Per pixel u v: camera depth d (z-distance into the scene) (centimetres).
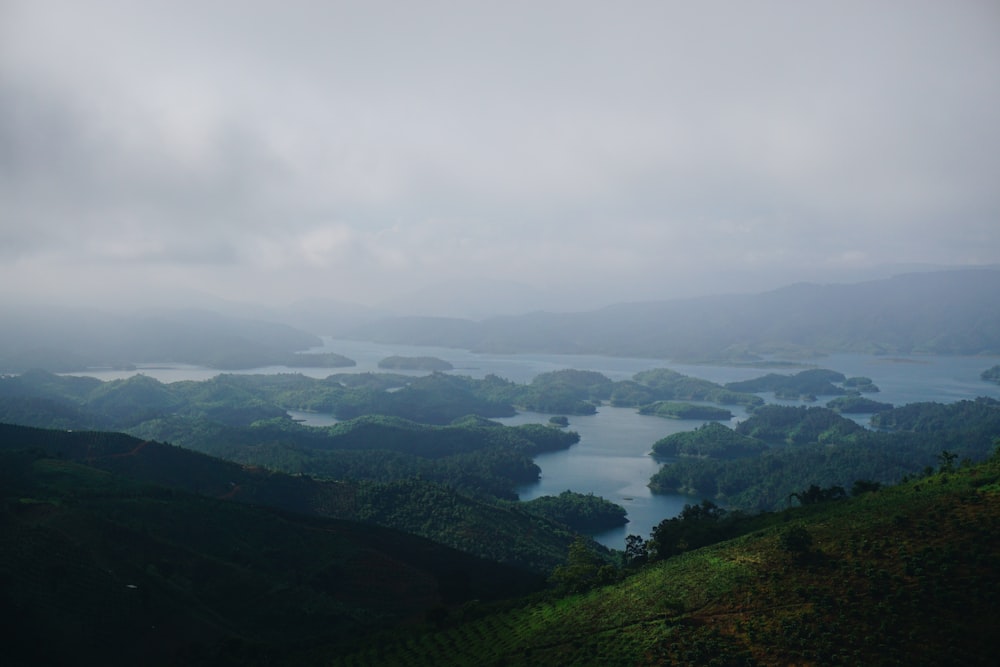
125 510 11812
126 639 8581
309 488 18600
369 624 10438
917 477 9938
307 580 11762
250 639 9325
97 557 9794
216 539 12131
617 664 5925
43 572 8856
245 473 18550
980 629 5256
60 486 12662
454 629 8575
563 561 16100
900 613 5600
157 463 17650
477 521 17362
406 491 18975
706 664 5550
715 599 6588
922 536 6662
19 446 17250
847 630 5528
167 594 9719
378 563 12862
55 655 7825
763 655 5497
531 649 6862
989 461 8644
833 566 6525
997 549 6116
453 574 13000
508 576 13388
